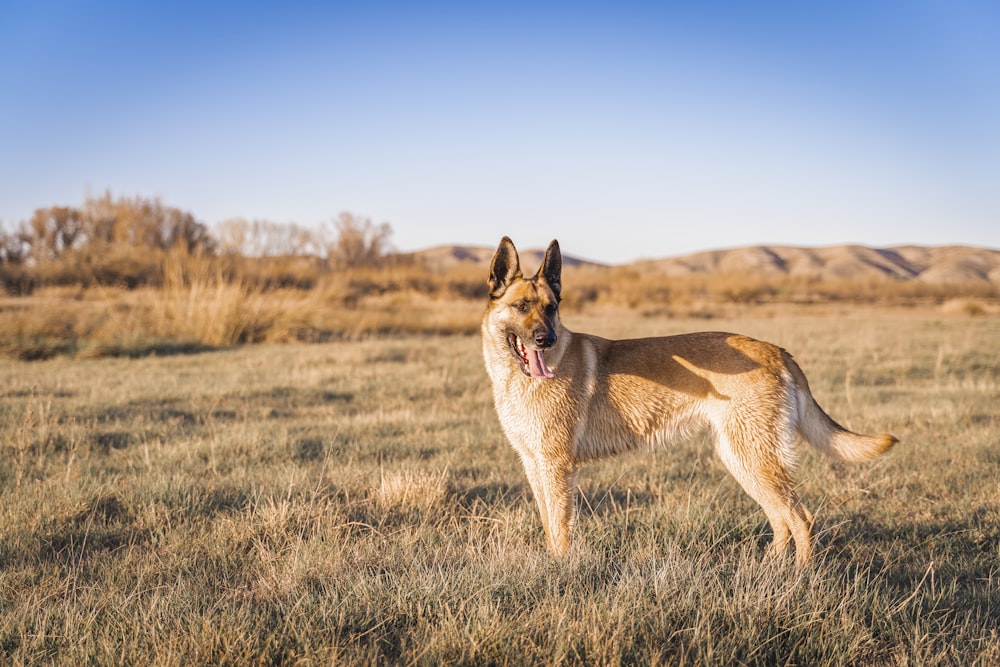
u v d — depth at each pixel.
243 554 4.48
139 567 4.12
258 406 9.45
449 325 22.62
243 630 3.07
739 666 2.91
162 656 2.90
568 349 4.78
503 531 4.82
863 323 25.83
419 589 3.47
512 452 7.12
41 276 31.53
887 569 4.20
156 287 27.69
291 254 35.19
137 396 9.65
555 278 5.00
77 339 15.72
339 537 4.62
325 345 16.86
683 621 3.25
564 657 2.85
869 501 5.63
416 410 9.43
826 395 10.40
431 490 5.47
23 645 3.05
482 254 102.19
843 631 3.12
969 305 34.69
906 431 7.95
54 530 4.68
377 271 41.19
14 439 6.87
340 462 6.62
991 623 3.46
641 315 31.02
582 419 4.76
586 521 4.99
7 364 13.33
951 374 12.60
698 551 4.45
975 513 5.21
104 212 45.34
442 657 2.90
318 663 2.87
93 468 6.09
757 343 4.87
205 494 5.46
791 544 4.68
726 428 4.72
